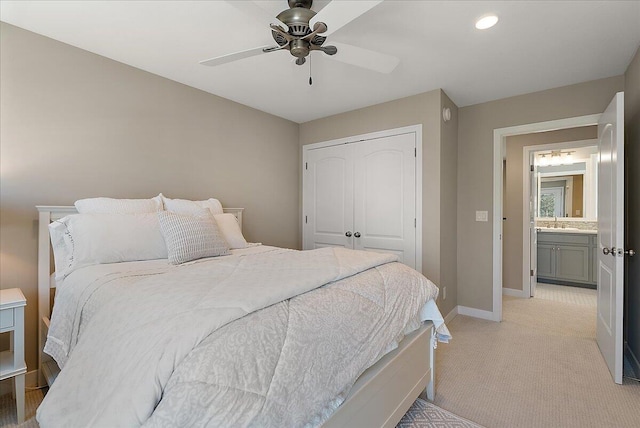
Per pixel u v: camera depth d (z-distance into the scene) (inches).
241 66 98.4
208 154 119.3
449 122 126.0
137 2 67.9
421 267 120.0
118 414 29.8
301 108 138.1
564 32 79.3
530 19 73.8
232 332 34.7
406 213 124.3
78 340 47.7
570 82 110.3
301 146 161.0
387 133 129.3
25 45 78.2
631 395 75.0
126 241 75.5
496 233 128.0
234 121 129.0
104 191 91.7
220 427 28.5
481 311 131.3
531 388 78.3
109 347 38.0
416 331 69.3
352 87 115.0
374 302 55.6
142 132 100.2
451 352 98.8
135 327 37.5
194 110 114.5
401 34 80.2
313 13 63.9
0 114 75.0
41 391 76.3
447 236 124.3
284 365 35.6
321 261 67.8
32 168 79.4
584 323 124.8
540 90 117.5
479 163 132.1
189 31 79.4
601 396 74.7
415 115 121.6
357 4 50.9
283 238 152.7
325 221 150.9
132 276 58.0
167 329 34.6
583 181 199.9
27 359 78.2
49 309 78.2
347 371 44.1
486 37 81.7
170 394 28.8
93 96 89.7
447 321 124.6
